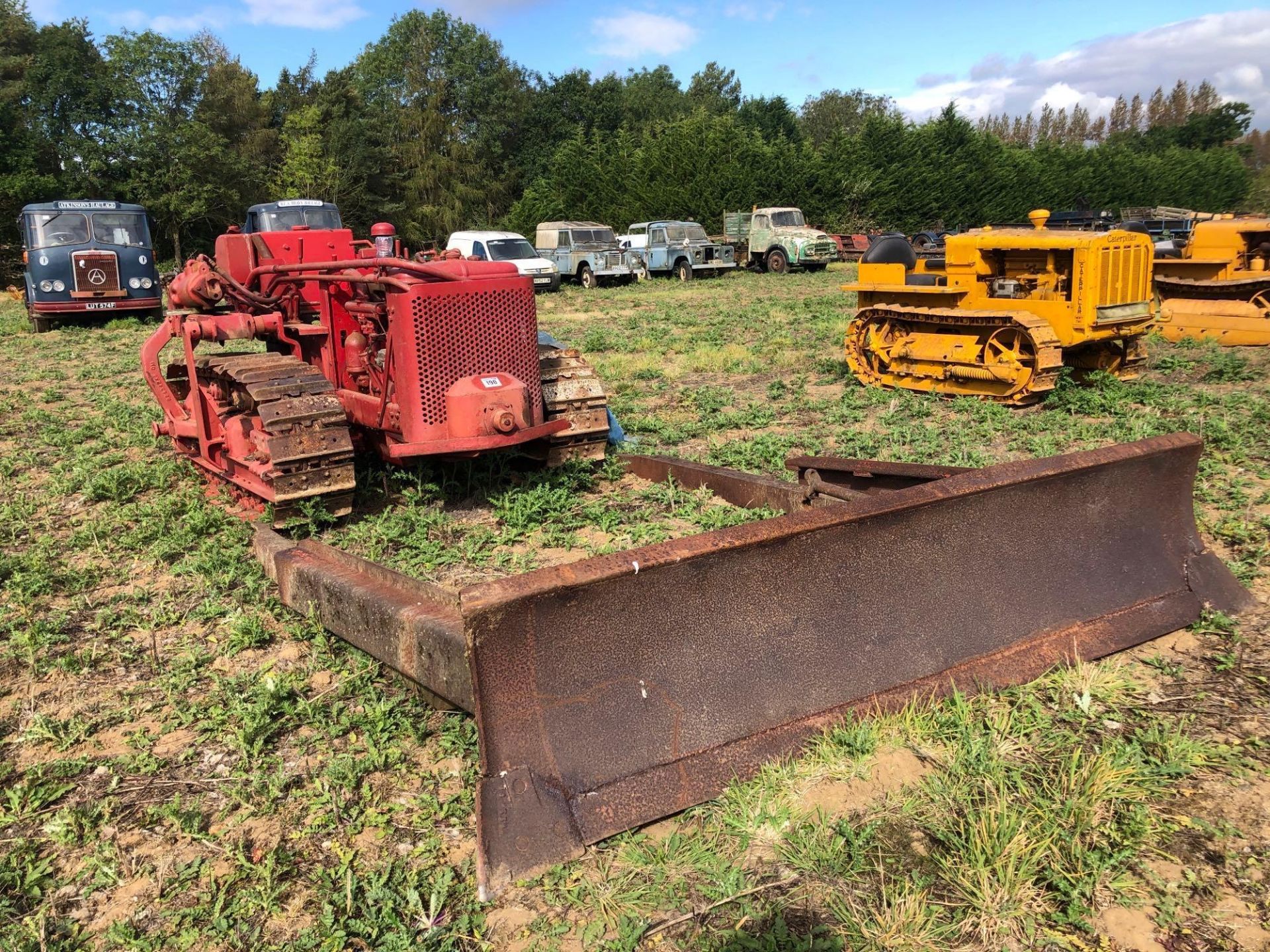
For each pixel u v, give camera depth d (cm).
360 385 636
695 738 301
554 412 644
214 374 632
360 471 671
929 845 280
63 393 1185
